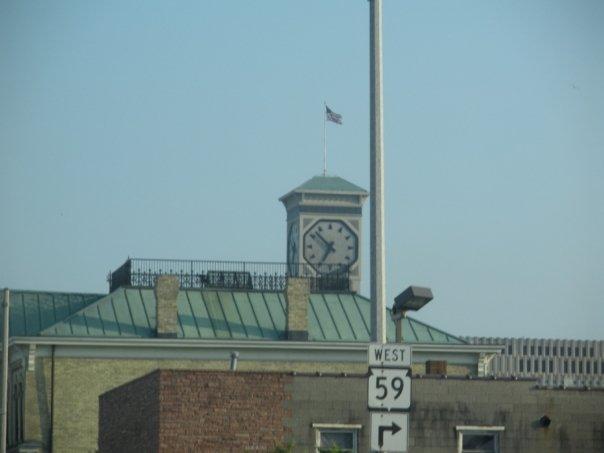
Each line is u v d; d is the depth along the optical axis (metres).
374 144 95.69
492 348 180.12
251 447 107.62
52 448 169.62
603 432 108.88
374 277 93.50
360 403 108.25
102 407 130.25
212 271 186.12
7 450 178.88
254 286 186.75
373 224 94.31
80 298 193.75
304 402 108.06
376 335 92.50
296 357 177.38
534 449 108.19
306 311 180.50
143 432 112.75
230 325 180.12
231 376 108.19
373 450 76.31
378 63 96.81
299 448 107.75
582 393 109.00
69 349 171.88
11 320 188.25
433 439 107.25
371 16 97.25
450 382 107.94
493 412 108.06
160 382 107.69
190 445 107.31
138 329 176.88
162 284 177.88
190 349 174.50
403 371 76.81
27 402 170.00
